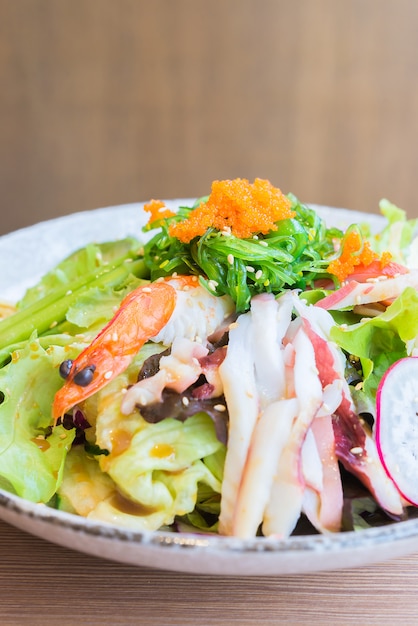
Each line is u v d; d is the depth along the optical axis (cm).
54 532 23
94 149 69
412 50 67
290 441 25
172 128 70
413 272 30
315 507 26
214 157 71
